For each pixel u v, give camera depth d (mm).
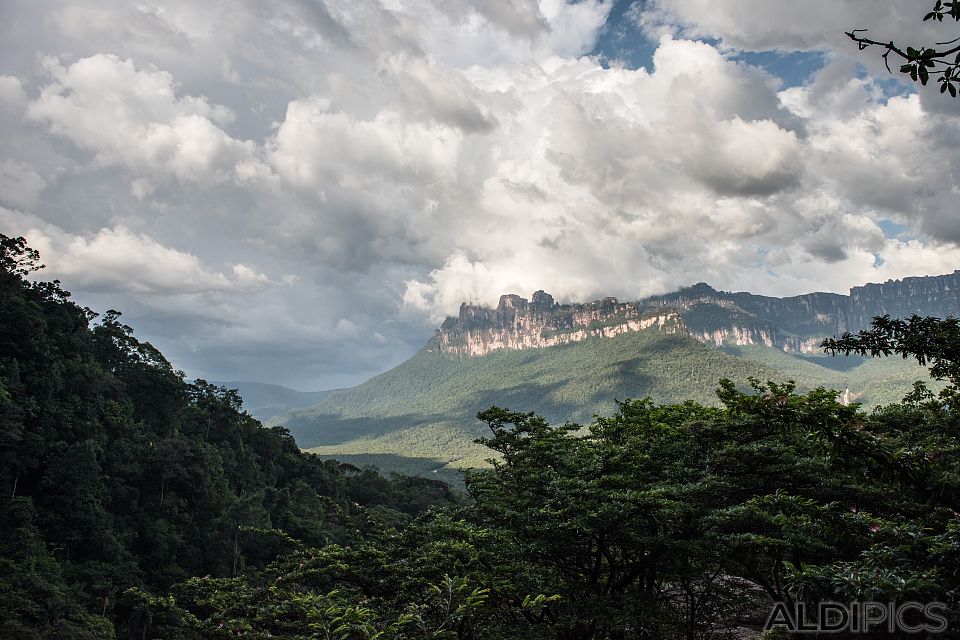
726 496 14477
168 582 55875
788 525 11727
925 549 8633
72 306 76500
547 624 15578
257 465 83000
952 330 8898
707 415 16859
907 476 8766
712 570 18531
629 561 17984
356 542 20953
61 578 47750
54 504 54469
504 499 19172
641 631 15844
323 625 9641
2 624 39312
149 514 61312
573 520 14555
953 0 5125
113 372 76312
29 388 59375
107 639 44688
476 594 10828
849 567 8320
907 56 5176
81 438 60656
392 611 15258
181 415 81000
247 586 22531
